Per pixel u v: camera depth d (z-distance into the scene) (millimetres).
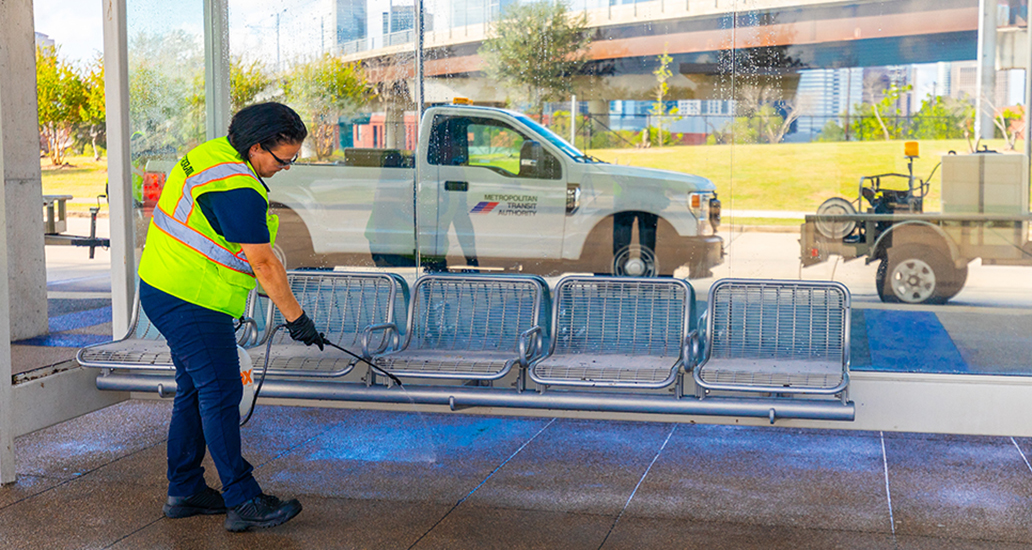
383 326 4543
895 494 3787
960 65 4691
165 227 3354
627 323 4621
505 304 4820
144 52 5168
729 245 5238
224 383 3363
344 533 3416
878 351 4875
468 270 5633
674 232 5324
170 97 5293
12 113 7336
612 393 4156
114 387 4562
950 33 4680
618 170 5383
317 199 5648
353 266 5676
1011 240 4719
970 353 4770
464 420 5004
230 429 3385
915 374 4402
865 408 4461
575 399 4156
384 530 3443
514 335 4793
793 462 4230
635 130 5316
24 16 7375
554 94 5430
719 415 4027
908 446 4461
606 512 3615
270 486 3934
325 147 5602
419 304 4910
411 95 5531
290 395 4449
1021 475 4008
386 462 4270
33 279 7711
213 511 3625
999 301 4770
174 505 3574
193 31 5340
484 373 4230
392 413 5141
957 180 4770
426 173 5582
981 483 3908
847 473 4062
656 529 3434
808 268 5098
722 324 4492
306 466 4211
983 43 4648
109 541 3355
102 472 4141
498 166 5516
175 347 3363
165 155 5309
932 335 4840
